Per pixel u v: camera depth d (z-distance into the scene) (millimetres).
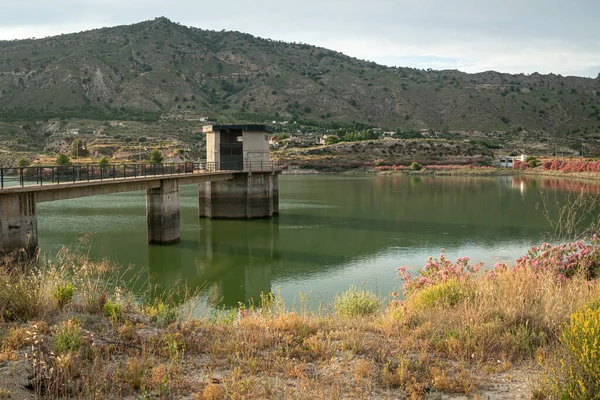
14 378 6691
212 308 20328
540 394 6848
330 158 145875
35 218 23844
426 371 7789
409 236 39812
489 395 7074
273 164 54312
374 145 157750
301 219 49750
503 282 12047
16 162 100938
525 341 8625
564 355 7344
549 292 10445
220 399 6730
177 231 37156
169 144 137500
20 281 10086
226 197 49688
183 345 8617
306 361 8359
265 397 6844
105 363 7695
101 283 19953
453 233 40969
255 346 8844
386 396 7023
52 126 159750
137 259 31234
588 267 13867
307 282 25625
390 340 9266
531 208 57219
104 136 150250
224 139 52531
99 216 48594
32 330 8070
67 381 6703
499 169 137625
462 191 80562
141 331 9328
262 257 32219
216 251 34062
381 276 26609
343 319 11094
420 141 161125
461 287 12062
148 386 7043
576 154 191125
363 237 39406
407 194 75812
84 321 9211
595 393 6211
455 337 9031
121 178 31781
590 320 6914
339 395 6906
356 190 83062
